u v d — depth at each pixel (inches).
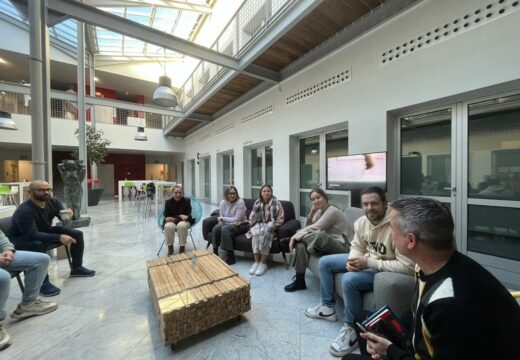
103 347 63.0
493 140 98.3
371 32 130.9
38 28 122.0
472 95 100.1
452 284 26.3
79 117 223.0
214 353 60.8
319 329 70.3
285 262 117.3
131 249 145.4
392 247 63.4
